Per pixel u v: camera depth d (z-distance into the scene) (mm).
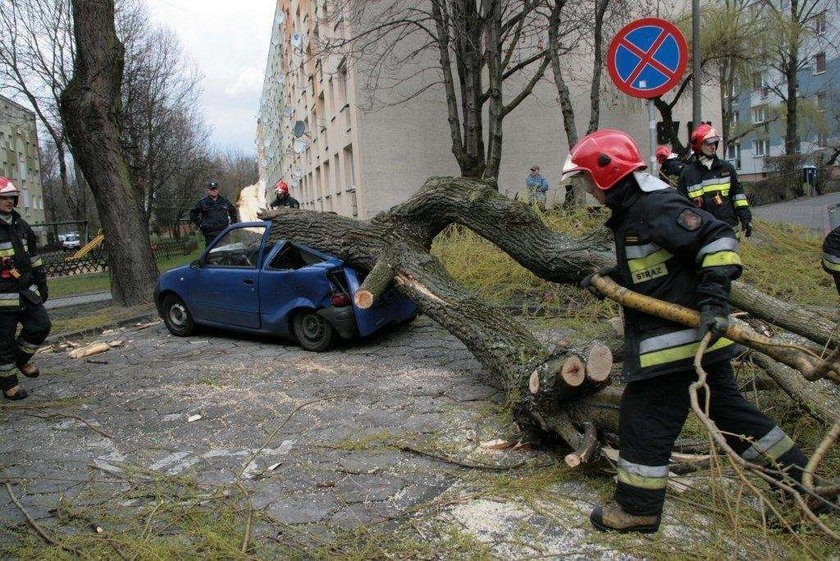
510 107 14023
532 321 7273
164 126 28047
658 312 2561
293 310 6734
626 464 2709
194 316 7727
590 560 2684
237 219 12312
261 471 3744
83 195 37094
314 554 2826
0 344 5445
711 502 3039
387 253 6164
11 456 4227
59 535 3107
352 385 5363
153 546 2908
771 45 18469
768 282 7770
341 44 14633
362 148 17438
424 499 3324
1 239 5461
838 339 3766
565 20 13086
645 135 19844
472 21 13578
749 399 4102
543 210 9867
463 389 5078
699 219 2455
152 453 4137
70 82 10953
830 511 2709
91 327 8898
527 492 3285
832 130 39781
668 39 5941
